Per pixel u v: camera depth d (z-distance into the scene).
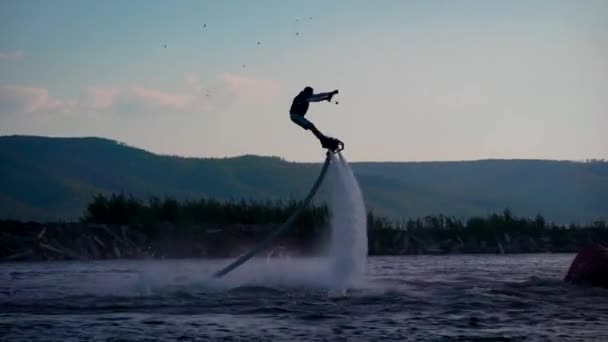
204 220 56.66
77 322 20.03
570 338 17.95
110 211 57.31
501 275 33.12
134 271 36.28
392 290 26.25
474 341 17.66
